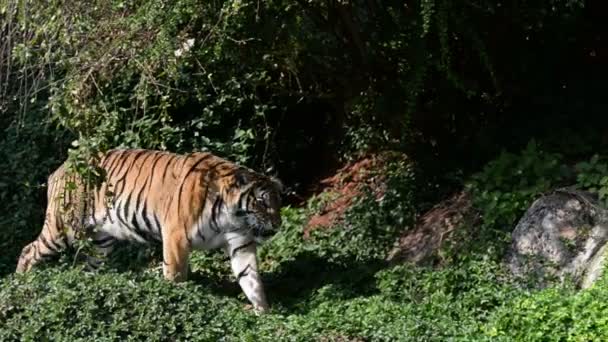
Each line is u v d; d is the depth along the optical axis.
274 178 12.03
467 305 10.88
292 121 16.16
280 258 13.38
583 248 11.19
